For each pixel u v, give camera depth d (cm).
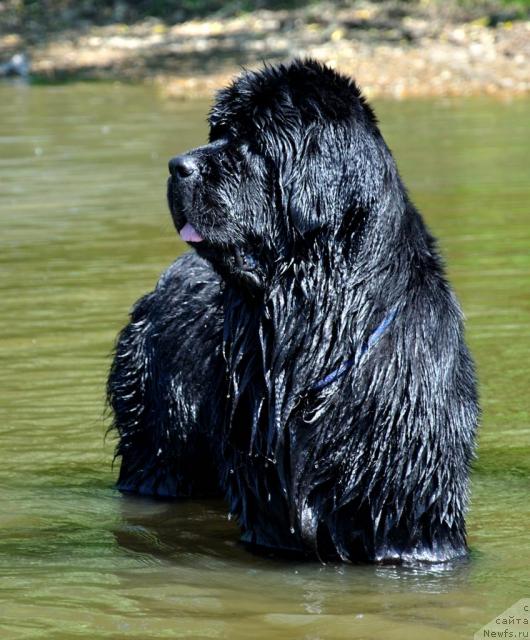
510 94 5009
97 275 2550
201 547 1412
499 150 3834
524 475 1596
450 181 3400
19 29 7112
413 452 1306
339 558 1347
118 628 1156
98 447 1744
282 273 1283
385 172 1288
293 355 1294
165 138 4153
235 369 1340
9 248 2811
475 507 1505
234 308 1341
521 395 1850
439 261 1399
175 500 1599
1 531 1465
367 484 1306
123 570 1330
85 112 4822
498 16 6256
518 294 2342
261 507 1384
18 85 5681
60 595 1248
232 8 7056
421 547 1341
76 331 2194
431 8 6506
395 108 4788
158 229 2938
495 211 3027
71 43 6694
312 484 1320
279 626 1162
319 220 1251
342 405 1293
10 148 4100
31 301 2383
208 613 1198
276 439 1312
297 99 1266
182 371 1551
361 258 1273
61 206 3225
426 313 1323
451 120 4456
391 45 5950
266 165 1274
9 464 1683
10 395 1903
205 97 5075
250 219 1282
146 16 7175
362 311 1281
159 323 1603
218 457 1459
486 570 1312
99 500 1586
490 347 2050
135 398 1630
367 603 1221
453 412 1340
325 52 5897
